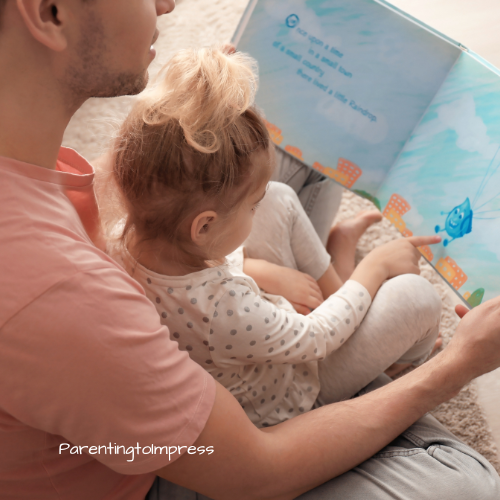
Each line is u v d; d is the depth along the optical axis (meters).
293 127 0.93
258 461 0.51
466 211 0.78
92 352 0.40
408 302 0.77
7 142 0.44
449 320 1.07
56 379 0.40
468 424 0.93
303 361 0.70
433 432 0.67
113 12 0.42
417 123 0.85
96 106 1.46
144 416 0.43
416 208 0.86
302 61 0.87
